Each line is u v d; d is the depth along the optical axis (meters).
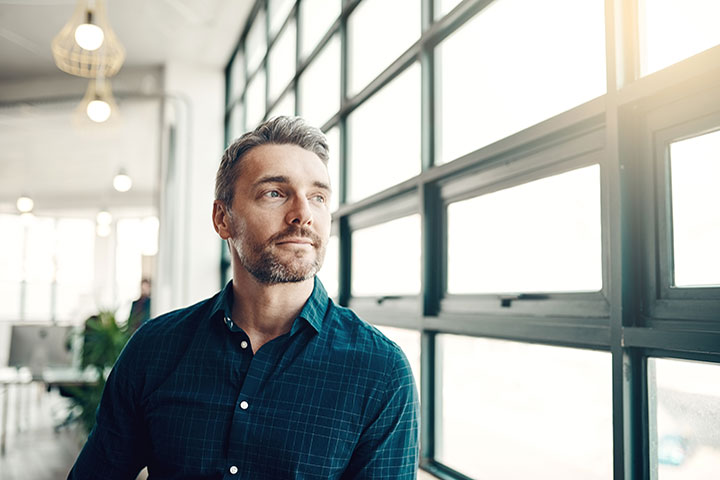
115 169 10.55
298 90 4.18
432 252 2.37
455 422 2.25
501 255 1.98
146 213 12.72
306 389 1.03
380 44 3.03
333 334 1.08
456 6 2.21
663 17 1.36
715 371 1.22
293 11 4.36
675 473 1.29
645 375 1.35
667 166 1.33
